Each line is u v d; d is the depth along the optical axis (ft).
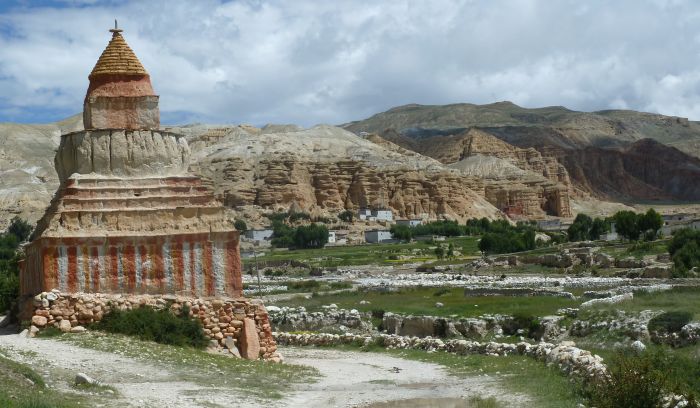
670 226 568.82
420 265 444.96
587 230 565.12
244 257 557.33
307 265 470.39
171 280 142.72
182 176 151.02
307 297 276.82
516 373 124.67
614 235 543.80
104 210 141.69
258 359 142.72
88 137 148.46
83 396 91.81
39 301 134.21
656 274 281.74
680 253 296.71
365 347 172.76
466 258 474.90
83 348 122.72
